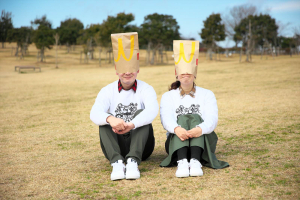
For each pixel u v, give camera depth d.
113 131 2.66
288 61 23.03
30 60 38.00
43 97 9.77
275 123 4.55
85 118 6.16
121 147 2.78
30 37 39.56
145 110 2.61
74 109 7.39
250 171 2.48
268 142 3.47
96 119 2.56
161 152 3.41
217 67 21.16
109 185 2.35
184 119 2.60
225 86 10.53
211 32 40.16
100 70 25.62
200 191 2.11
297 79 11.03
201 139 2.50
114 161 2.54
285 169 2.48
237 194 2.02
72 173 2.71
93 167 2.90
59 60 40.59
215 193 2.06
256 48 49.75
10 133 4.86
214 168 2.62
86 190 2.26
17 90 11.84
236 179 2.31
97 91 11.02
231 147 3.39
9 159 3.29
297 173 2.37
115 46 2.63
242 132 4.14
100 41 35.69
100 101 2.75
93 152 3.53
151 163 2.93
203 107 2.77
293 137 3.62
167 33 36.22
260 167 2.57
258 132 4.06
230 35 33.75
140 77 16.22
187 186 2.23
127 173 2.41
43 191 2.28
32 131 5.00
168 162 2.69
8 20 47.59
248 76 13.68
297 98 6.93
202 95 2.79
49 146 3.91
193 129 2.47
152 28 36.53
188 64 2.63
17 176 2.66
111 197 2.10
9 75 20.30
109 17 35.59
